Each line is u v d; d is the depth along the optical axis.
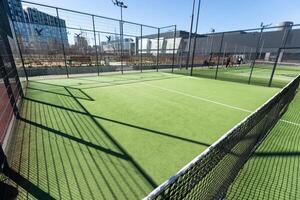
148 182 1.96
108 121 3.72
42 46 11.21
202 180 1.10
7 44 4.45
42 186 1.84
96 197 1.73
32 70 9.70
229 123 3.87
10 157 2.32
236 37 30.48
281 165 2.33
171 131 3.34
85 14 9.08
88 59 13.20
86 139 2.90
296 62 25.77
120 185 1.90
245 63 26.75
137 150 2.61
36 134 3.01
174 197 0.83
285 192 1.86
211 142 2.96
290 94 4.98
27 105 4.60
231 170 1.67
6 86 3.23
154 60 17.78
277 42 26.64
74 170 2.11
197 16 13.19
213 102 5.59
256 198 1.77
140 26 11.77
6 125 2.84
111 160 2.34
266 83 9.56
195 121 3.92
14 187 1.80
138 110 4.54
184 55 19.42
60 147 2.62
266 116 2.75
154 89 7.32
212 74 13.41
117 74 11.81
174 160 2.40
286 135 3.27
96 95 5.95
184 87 7.98
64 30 10.23
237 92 7.23
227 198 1.74
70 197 1.71
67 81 8.49
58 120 3.67
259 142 2.79
